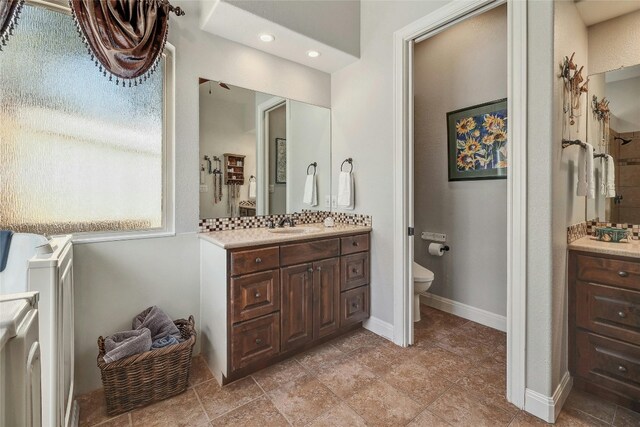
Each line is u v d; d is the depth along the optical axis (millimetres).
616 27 1943
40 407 709
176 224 2029
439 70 2863
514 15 1543
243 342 1804
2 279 1286
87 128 1741
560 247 1589
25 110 1574
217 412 1581
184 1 2014
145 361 1603
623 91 1938
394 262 2270
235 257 1763
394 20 2213
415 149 3092
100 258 1768
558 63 1508
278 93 2465
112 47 1581
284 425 1491
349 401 1654
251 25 2014
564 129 1609
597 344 1628
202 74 2100
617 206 1964
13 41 1543
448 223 2840
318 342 2258
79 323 1711
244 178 2352
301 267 2045
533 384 1541
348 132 2617
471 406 1604
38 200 1615
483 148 2570
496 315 2529
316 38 2201
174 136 2004
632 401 1541
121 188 1857
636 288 1500
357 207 2559
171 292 2016
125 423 1507
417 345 2254
